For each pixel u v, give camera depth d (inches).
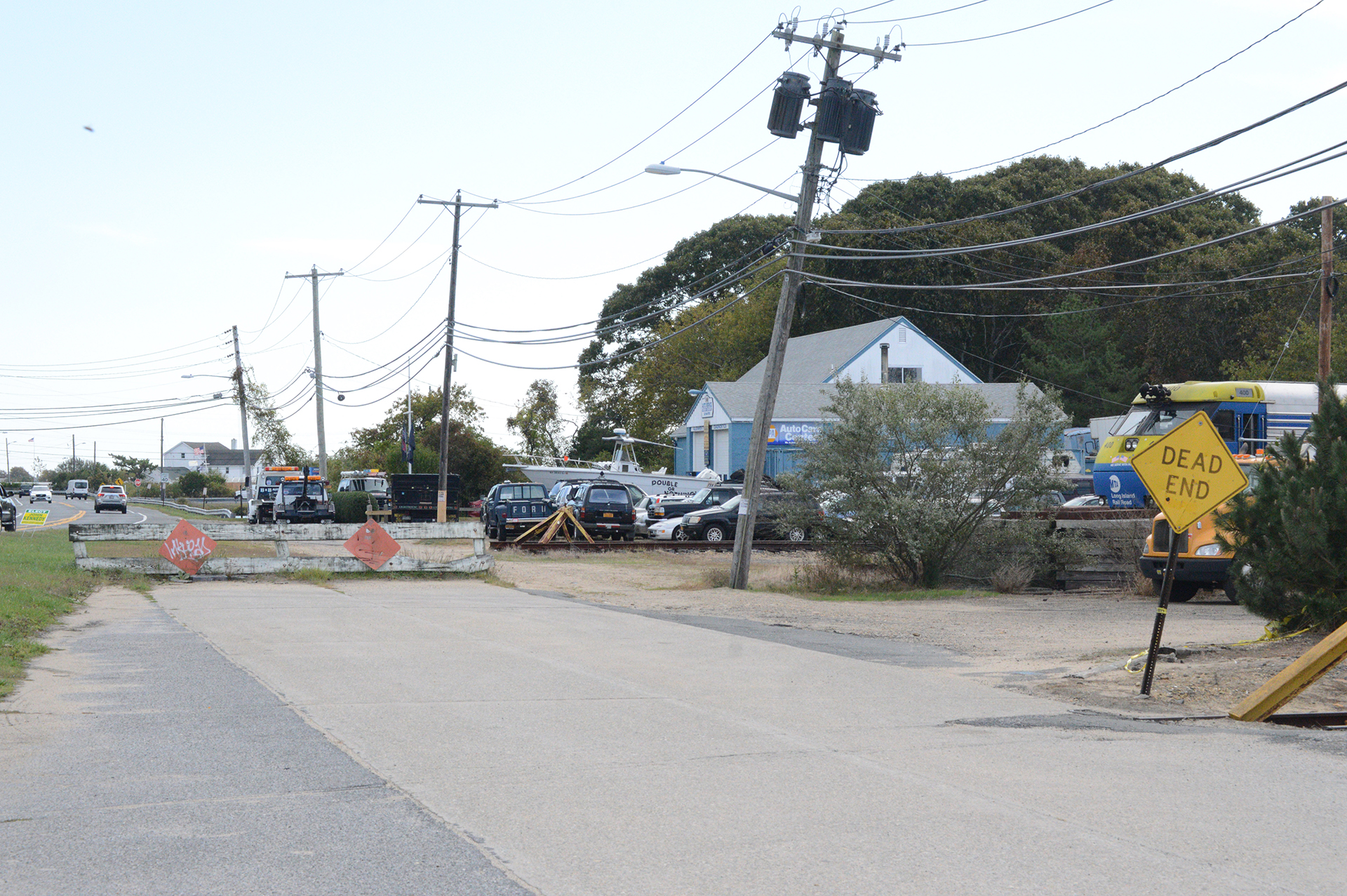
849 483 914.1
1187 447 417.4
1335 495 494.6
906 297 2544.3
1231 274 2305.6
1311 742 333.1
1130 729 350.6
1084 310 2431.1
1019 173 2869.1
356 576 909.2
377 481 2390.5
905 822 240.2
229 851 217.3
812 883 201.0
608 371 3373.5
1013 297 2623.0
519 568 1096.2
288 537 898.1
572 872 206.4
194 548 866.1
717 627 622.2
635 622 636.7
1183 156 706.8
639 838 226.8
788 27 900.6
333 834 229.0
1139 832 234.5
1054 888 199.6
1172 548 415.5
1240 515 525.7
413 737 321.4
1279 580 511.2
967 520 916.6
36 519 1488.7
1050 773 288.2
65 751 300.7
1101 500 1224.8
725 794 262.5
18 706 359.9
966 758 304.7
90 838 225.5
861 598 839.1
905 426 916.0
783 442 2036.2
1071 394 2432.3
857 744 320.8
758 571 1096.8
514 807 249.8
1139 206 2657.5
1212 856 218.8
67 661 457.4
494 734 327.6
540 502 1539.1
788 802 255.4
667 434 2950.3
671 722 348.8
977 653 531.5
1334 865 214.2
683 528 1460.4
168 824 235.3
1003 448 908.0
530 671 446.3
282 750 304.0
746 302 2974.9
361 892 195.5
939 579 912.9
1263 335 2143.2
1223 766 298.4
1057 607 770.2
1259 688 417.7
